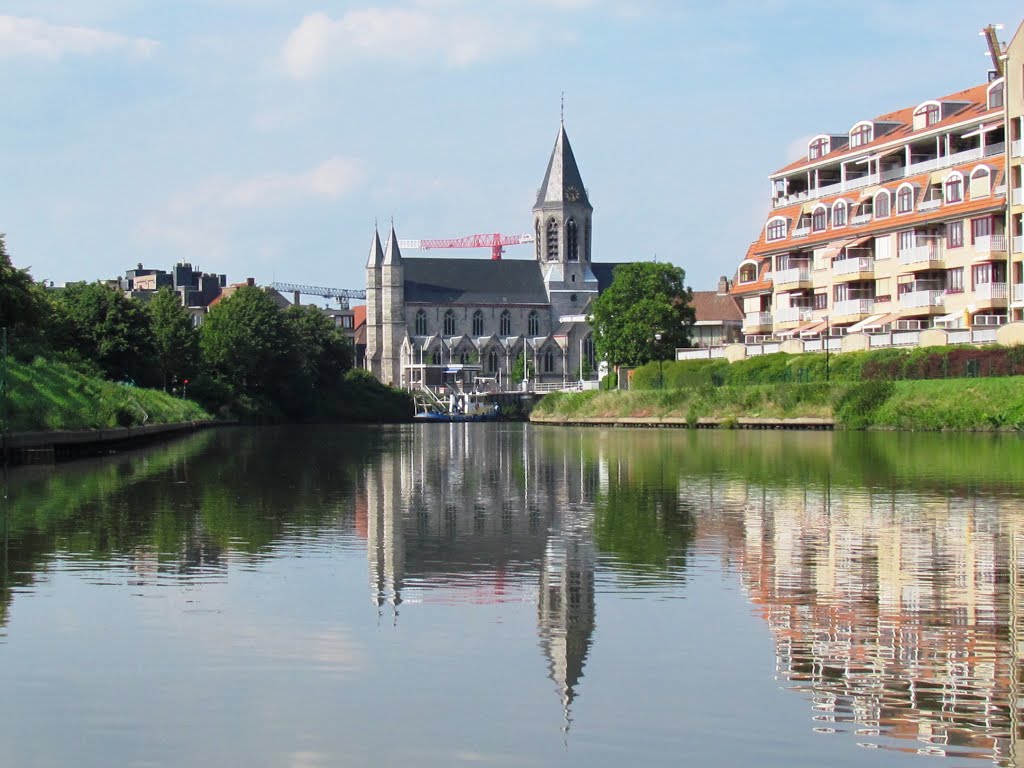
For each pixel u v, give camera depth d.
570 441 103.06
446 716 20.11
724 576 30.84
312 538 37.62
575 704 20.62
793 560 33.06
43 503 47.50
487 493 52.28
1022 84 102.75
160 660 22.95
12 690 21.23
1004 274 106.31
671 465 67.44
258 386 198.25
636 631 25.14
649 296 165.88
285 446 100.50
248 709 20.36
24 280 96.88
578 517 42.78
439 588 29.44
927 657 23.25
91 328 141.25
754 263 145.62
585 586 29.62
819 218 129.50
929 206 112.69
